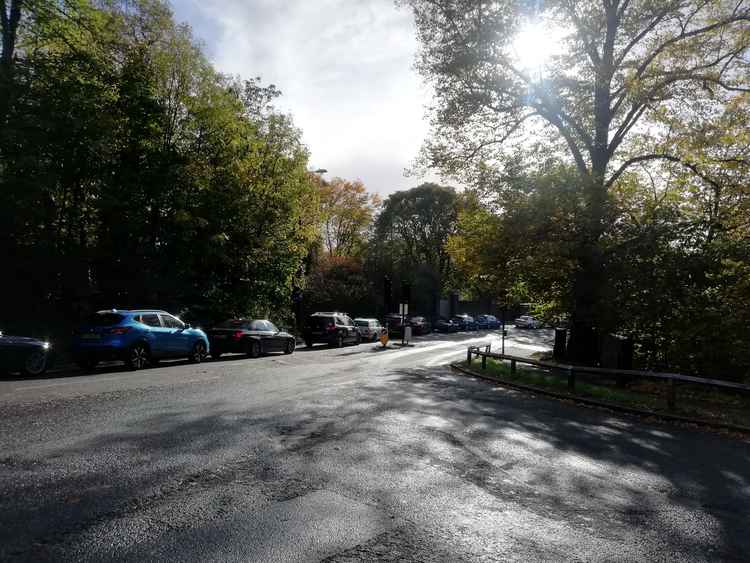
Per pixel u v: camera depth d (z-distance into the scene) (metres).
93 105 16.42
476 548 3.70
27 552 3.36
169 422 7.16
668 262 15.04
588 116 19.31
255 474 5.14
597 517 4.44
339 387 11.22
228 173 22.81
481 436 7.20
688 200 17.30
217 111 21.58
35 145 15.03
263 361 17.62
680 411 9.94
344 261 42.91
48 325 17.14
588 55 18.25
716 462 6.53
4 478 4.73
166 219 20.28
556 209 15.80
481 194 18.56
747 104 16.94
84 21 18.50
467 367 16.95
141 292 19.44
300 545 3.62
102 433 6.43
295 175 26.31
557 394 11.77
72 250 17.48
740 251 14.02
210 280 23.36
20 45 18.64
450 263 54.47
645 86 17.38
